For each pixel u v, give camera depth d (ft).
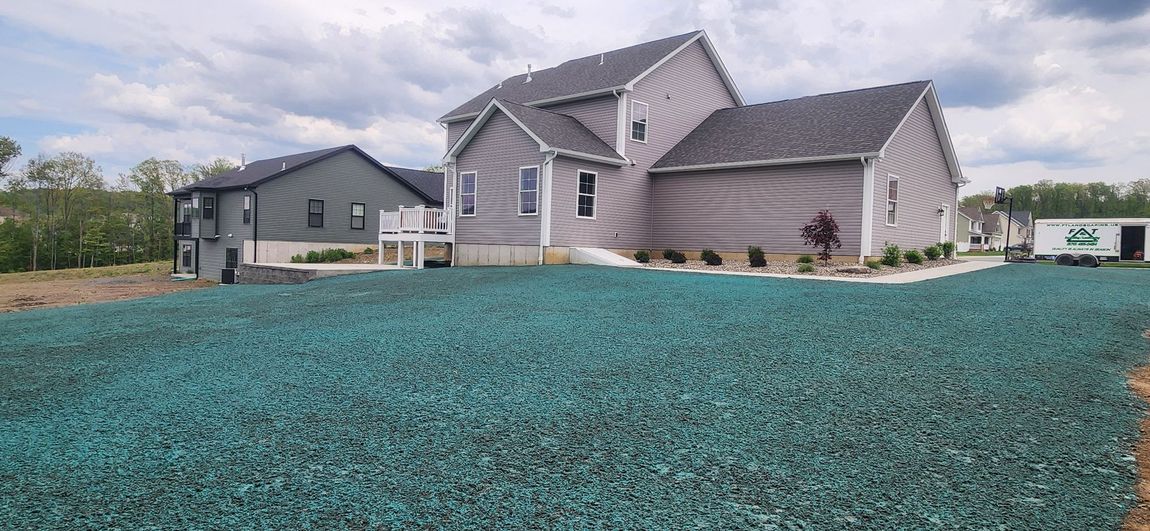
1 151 158.92
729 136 64.39
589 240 59.88
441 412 12.60
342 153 97.76
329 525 7.92
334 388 14.57
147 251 186.50
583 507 8.41
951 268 49.88
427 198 108.68
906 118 54.34
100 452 10.65
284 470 9.75
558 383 14.70
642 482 9.21
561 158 56.70
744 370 15.67
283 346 20.01
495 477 9.41
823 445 10.61
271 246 89.97
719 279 38.75
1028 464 9.84
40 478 9.57
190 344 20.97
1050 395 13.44
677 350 18.11
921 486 9.04
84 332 24.67
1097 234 79.25
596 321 23.53
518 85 79.46
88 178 171.32
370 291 36.73
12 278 122.52
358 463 9.99
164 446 10.89
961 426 11.53
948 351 17.60
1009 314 23.93
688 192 63.05
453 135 83.15
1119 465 9.82
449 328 22.65
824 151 53.47
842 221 52.80
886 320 22.70
